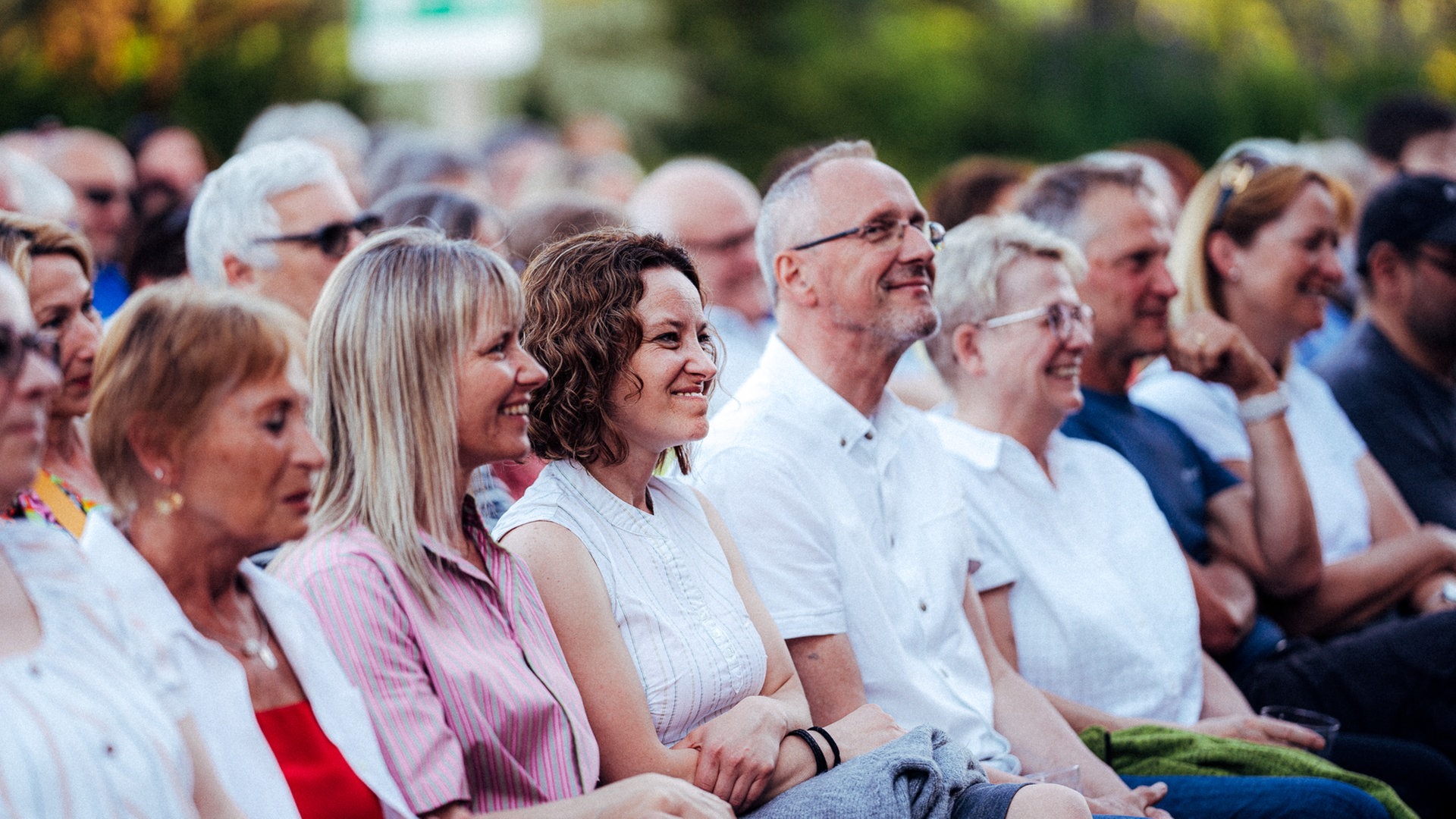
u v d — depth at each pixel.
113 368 2.45
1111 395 5.58
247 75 18.83
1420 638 5.21
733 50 23.62
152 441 2.45
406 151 8.53
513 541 3.31
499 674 2.95
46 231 3.46
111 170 8.09
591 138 14.15
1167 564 4.95
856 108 23.41
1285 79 22.11
